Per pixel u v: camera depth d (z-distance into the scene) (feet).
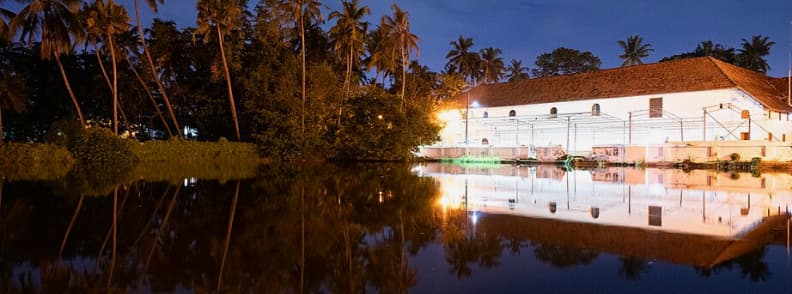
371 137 138.82
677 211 39.04
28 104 143.74
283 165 116.88
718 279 19.80
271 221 33.63
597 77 176.55
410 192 53.62
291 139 128.98
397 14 162.71
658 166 122.83
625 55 237.86
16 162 96.94
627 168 114.11
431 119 158.40
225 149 127.13
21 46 149.18
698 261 22.70
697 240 27.35
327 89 136.56
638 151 135.13
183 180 67.31
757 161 106.93
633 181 71.46
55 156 101.09
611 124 160.76
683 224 32.71
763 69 217.36
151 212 37.35
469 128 192.44
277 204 42.47
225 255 23.98
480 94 202.80
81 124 112.16
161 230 30.14
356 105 142.20
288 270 21.48
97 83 148.56
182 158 121.08
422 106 151.23
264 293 18.35
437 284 19.42
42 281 19.52
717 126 142.31
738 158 115.55
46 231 29.53
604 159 136.77
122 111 144.56
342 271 21.33
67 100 154.40
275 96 128.26
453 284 19.42
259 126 137.49
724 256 23.70
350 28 142.00
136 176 73.77
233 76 140.56
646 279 19.88
